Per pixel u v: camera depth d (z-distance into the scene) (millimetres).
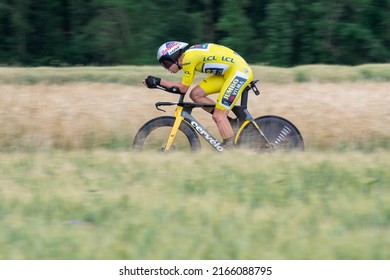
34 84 33562
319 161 20156
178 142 25078
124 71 35562
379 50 71125
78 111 29359
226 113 22484
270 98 30922
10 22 73375
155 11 69750
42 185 17719
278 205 15953
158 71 35438
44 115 29156
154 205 15766
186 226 14336
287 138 22875
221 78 22594
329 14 70250
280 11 69625
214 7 74375
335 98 30875
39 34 75500
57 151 24016
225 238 13516
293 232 13859
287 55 70938
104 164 20094
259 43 71625
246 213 15102
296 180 17953
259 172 18766
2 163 20516
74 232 13992
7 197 16516
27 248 13195
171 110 29703
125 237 13672
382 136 28562
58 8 75125
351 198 16469
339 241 13336
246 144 22688
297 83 33750
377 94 31406
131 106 29844
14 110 29484
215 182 17797
